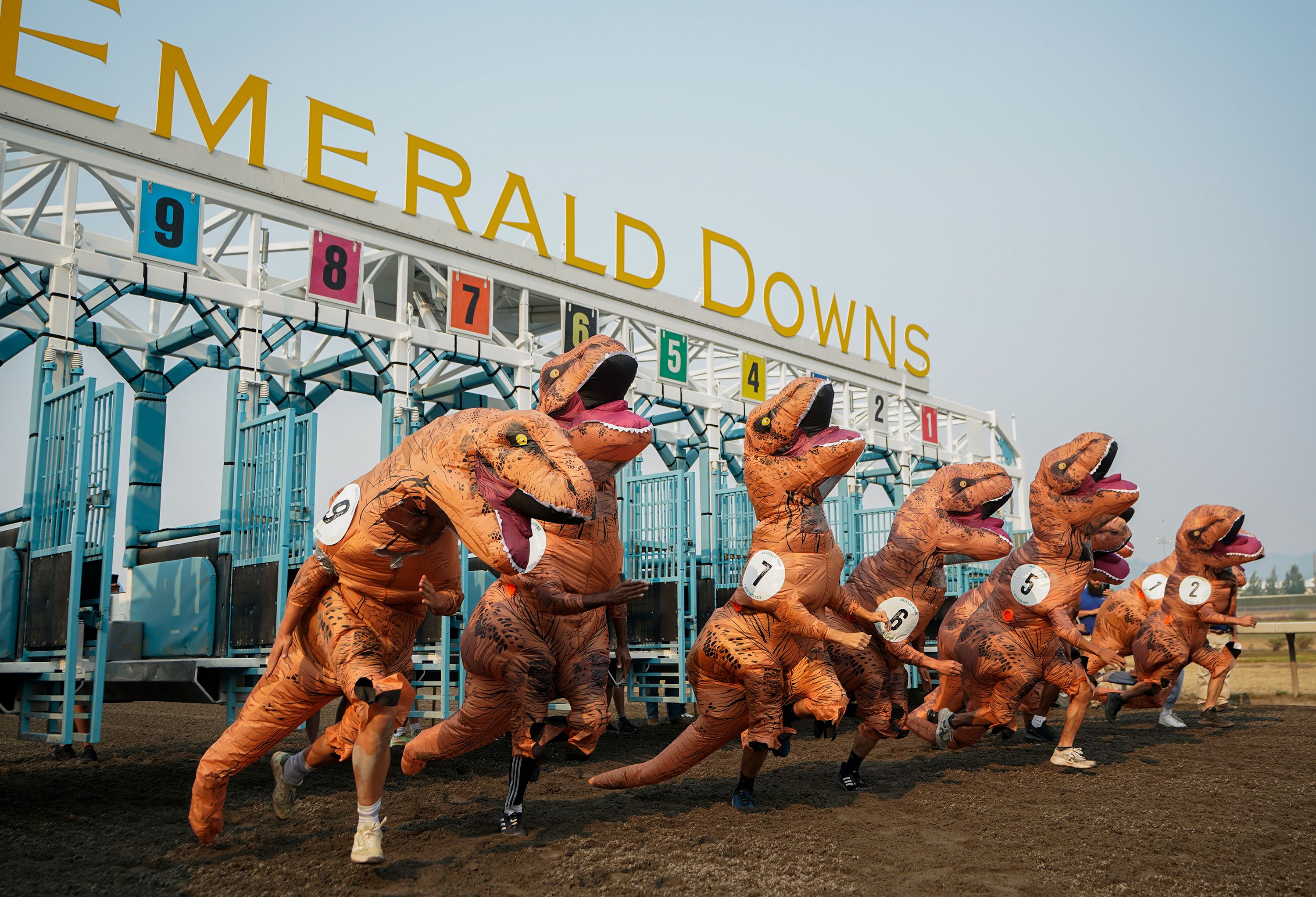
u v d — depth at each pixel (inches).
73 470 314.8
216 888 182.2
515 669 226.7
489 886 185.5
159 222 464.4
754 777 259.6
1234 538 440.1
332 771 322.7
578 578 234.5
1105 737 430.3
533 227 665.0
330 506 203.0
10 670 315.6
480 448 187.3
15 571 333.1
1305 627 613.9
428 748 242.2
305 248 578.2
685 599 445.4
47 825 236.2
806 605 246.1
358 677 187.2
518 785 228.2
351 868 196.2
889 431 1002.7
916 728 304.8
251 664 333.1
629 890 183.3
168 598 383.6
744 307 826.2
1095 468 313.3
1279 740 410.0
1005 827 241.3
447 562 205.3
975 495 304.0
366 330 546.3
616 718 525.3
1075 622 324.2
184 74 500.1
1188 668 666.8
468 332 604.7
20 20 444.1
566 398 246.1
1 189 439.5
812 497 252.8
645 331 752.3
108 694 368.5
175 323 566.9
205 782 205.0
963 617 347.6
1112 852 215.8
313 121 550.3
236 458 373.4
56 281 418.3
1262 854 214.4
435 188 609.9
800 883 189.5
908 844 223.0
